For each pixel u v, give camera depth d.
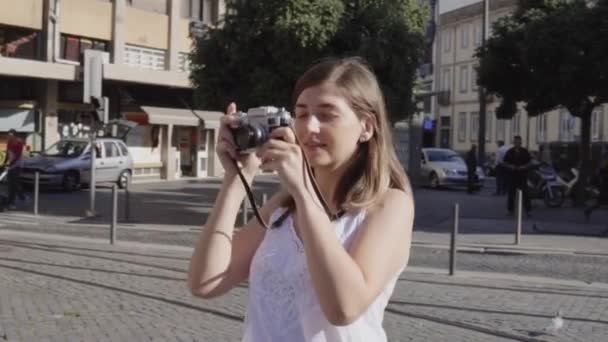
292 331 2.47
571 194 27.08
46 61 32.69
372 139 2.61
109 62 35.56
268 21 19.66
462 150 66.94
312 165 2.56
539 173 25.53
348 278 2.29
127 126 29.67
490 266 13.46
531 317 9.09
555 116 54.72
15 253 13.23
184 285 10.45
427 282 11.45
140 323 8.19
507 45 25.20
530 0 25.22
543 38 23.61
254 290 2.57
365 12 20.00
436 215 22.38
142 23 37.03
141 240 15.84
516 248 15.60
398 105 20.66
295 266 2.50
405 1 20.72
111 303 9.17
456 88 67.88
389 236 2.44
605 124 49.47
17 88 33.28
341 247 2.34
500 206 25.81
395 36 20.31
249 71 20.53
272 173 2.79
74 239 15.70
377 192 2.54
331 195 2.58
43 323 8.07
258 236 2.83
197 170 40.25
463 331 8.35
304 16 19.22
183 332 7.84
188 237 16.52
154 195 28.27
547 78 24.33
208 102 21.17
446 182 34.59
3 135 32.47
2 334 7.56
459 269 13.02
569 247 15.98
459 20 67.19
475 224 20.11
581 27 23.34
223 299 9.48
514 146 22.33
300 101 2.61
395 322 8.67
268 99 19.94
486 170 46.97
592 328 8.59
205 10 40.16
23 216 20.53
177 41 38.50
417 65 21.08
